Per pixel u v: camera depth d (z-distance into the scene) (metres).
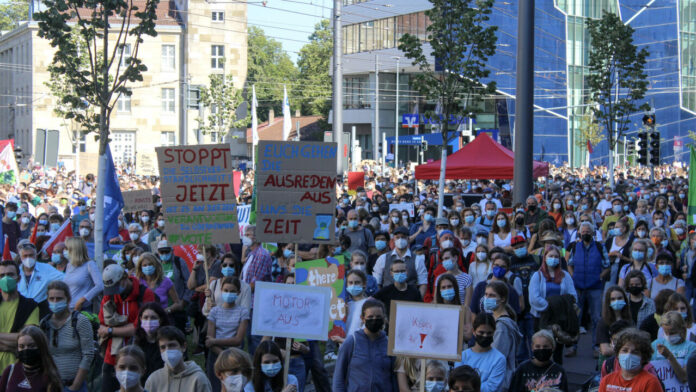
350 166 61.94
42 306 9.28
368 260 14.33
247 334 10.63
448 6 20.00
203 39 74.50
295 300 7.95
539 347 7.69
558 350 10.59
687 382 7.96
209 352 9.61
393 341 7.36
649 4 82.94
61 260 11.95
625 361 7.01
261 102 109.50
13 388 7.35
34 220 19.12
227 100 63.91
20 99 77.44
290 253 12.90
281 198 9.54
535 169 26.16
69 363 8.48
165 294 10.74
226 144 10.24
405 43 20.53
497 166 23.59
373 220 17.00
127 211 19.55
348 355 7.84
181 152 10.30
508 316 9.37
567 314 10.50
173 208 10.33
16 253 14.74
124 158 74.25
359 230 15.13
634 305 10.62
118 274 9.00
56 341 8.45
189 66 74.19
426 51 76.81
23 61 77.06
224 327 9.46
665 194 27.12
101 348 9.34
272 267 12.87
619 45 32.84
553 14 78.81
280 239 9.55
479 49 20.09
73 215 17.34
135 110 74.00
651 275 12.54
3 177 29.11
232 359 6.74
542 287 11.12
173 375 7.18
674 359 7.99
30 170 57.59
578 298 13.95
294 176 9.54
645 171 59.00
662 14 83.25
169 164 10.30
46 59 74.19
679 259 14.24
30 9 75.75
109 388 9.19
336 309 9.69
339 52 28.14
